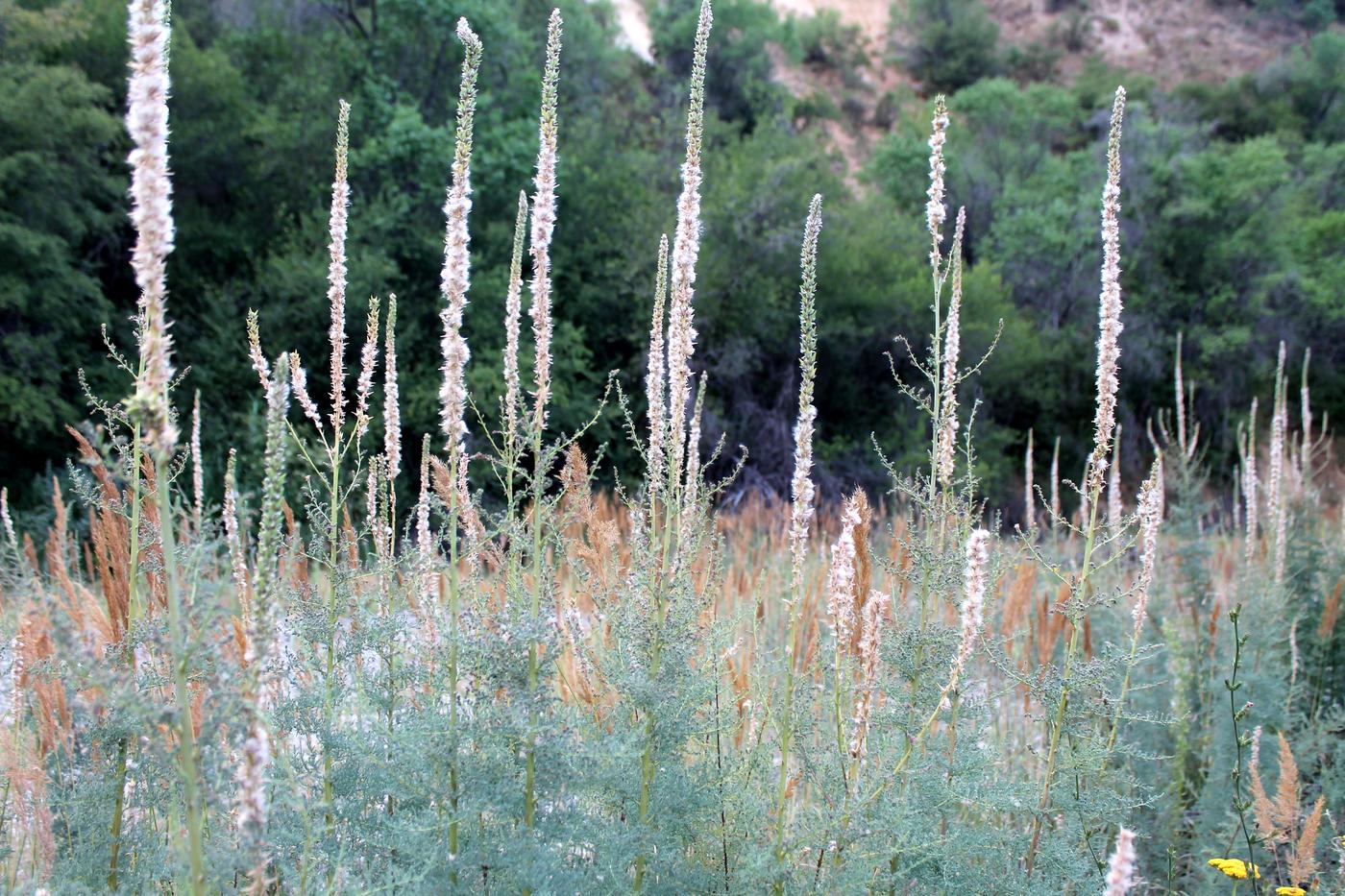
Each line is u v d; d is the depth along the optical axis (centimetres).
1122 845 229
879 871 373
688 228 360
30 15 2067
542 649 397
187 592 311
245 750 237
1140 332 3086
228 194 2534
